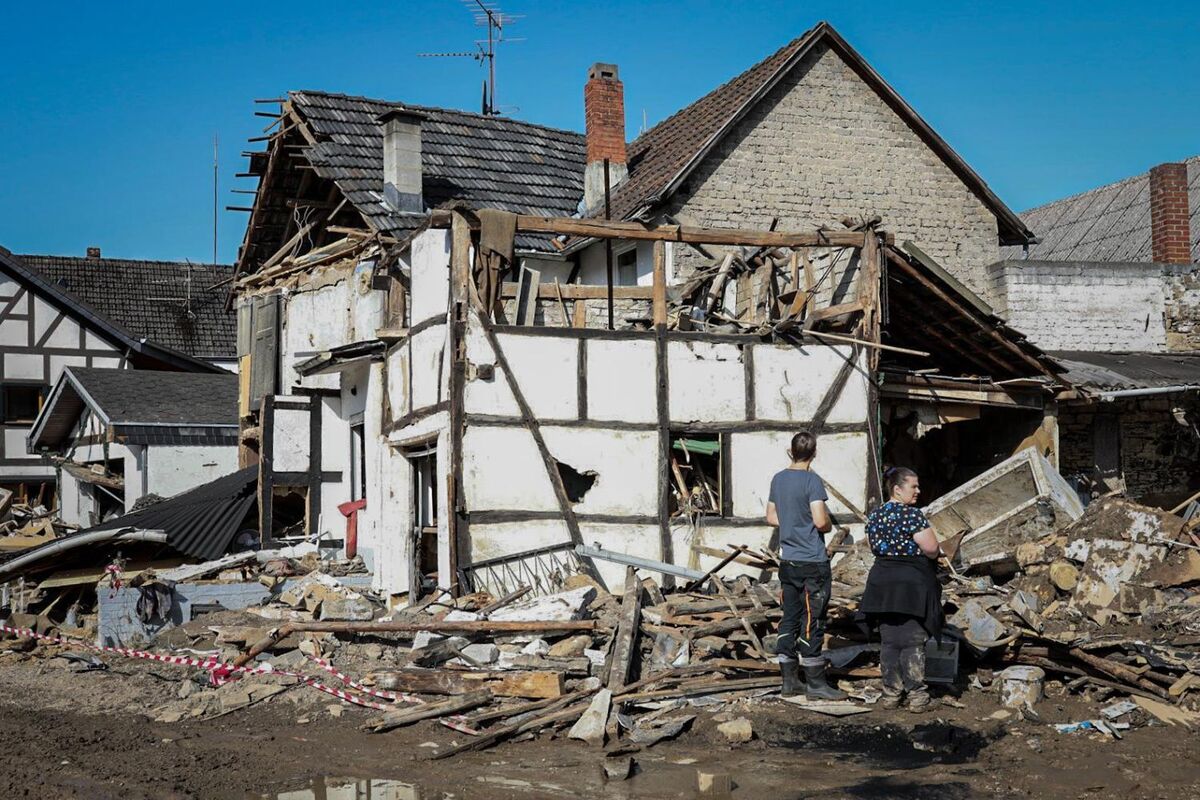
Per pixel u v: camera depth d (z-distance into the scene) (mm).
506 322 14227
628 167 22844
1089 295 21844
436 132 22750
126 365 36094
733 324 15148
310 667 10930
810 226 21109
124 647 13383
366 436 16672
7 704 10711
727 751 8117
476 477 13023
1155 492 19453
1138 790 6891
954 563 12312
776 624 10430
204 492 19609
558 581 13016
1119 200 32031
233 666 11070
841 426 14211
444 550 13188
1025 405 16641
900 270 14789
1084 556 11211
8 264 34438
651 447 13617
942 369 17141
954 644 8836
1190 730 8125
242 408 22078
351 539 17328
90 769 8031
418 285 14523
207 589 14445
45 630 14859
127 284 43406
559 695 9430
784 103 21141
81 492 27984
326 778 7754
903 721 8414
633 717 8984
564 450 13352
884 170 21750
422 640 10672
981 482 13586
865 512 14125
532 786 7426
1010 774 7273
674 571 11984
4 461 34219
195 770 7992
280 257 22172
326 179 20453
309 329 20156
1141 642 9680
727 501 13797
